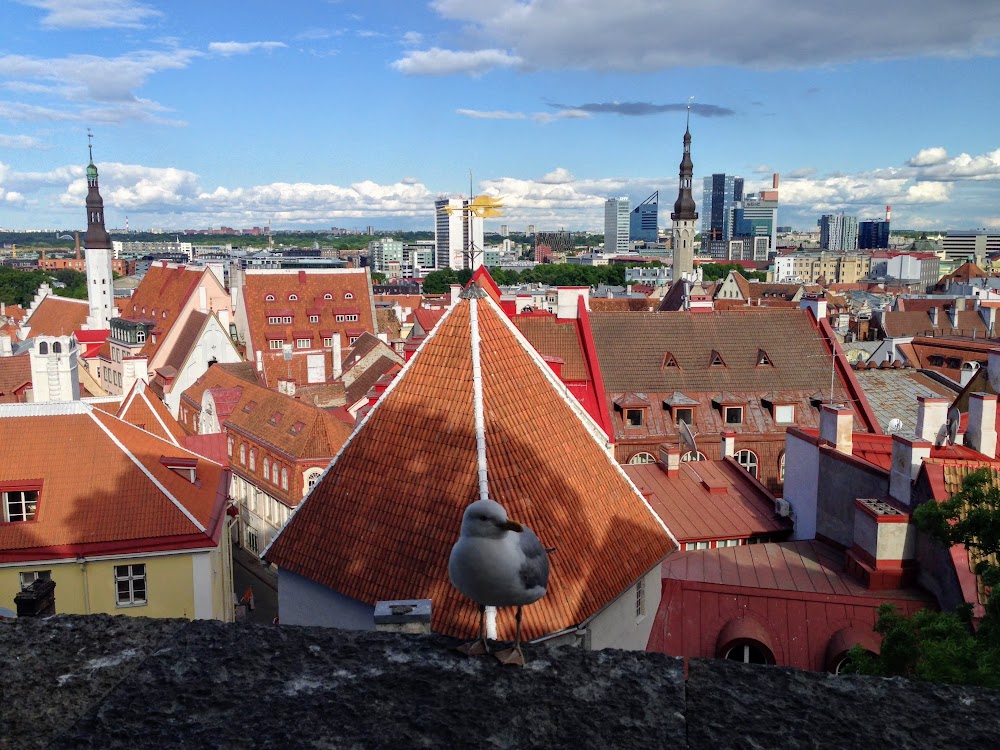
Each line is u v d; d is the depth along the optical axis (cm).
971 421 2972
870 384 5919
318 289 12412
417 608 1542
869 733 513
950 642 1575
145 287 12794
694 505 3769
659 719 527
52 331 14075
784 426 5397
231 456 7269
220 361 10650
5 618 656
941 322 14250
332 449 6369
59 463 3784
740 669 583
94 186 14262
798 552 3048
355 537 2339
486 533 764
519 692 557
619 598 2348
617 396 5406
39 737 529
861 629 2409
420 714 531
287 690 560
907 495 2688
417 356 2578
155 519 3716
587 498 2439
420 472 2344
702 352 5706
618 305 10719
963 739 508
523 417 2452
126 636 632
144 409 5506
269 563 2489
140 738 511
